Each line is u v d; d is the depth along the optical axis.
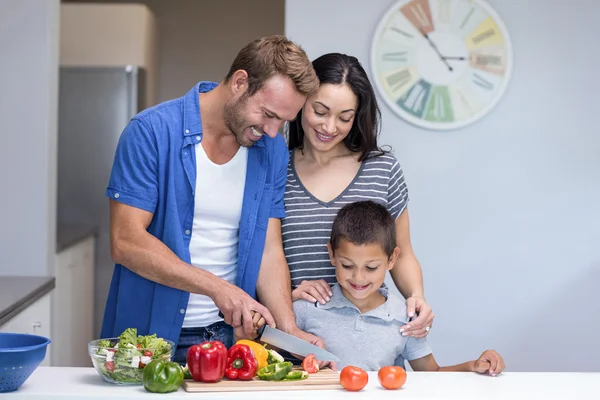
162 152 1.95
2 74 3.26
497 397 1.58
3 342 1.66
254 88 1.83
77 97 4.92
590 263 3.61
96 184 4.93
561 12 3.56
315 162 2.17
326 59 2.05
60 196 4.94
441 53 3.55
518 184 3.61
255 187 2.04
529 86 3.59
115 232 1.96
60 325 3.82
